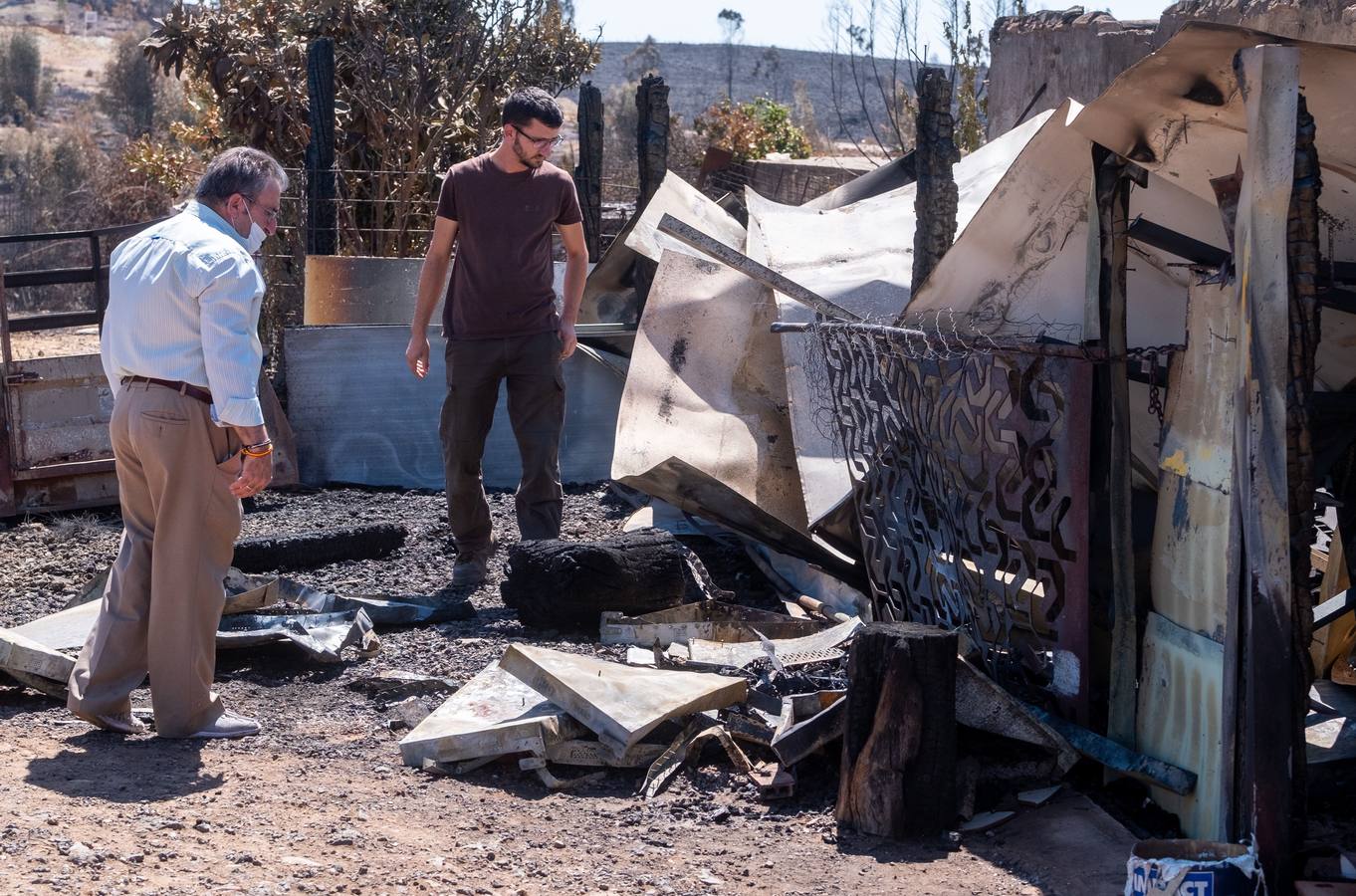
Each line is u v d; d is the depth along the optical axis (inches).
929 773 149.3
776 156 903.7
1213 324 145.3
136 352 169.2
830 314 226.8
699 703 175.2
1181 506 150.2
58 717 187.2
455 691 199.5
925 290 188.7
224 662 215.6
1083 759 162.4
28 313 810.2
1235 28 121.9
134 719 183.0
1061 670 160.4
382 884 130.3
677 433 270.1
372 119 498.3
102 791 152.7
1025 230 173.5
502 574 269.6
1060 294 176.6
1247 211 123.0
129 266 169.6
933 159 245.1
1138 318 188.9
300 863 133.3
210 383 165.9
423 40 520.1
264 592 228.8
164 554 173.8
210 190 174.1
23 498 330.3
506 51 543.5
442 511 329.4
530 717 173.9
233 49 508.7
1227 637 130.2
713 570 271.0
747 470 263.6
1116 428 155.3
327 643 212.2
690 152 884.0
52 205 1103.6
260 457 168.9
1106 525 165.5
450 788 164.4
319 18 503.2
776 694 185.0
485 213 241.8
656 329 285.7
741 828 153.7
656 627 218.5
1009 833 149.7
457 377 250.2
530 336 248.5
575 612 227.0
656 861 142.9
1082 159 160.6
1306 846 130.6
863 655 151.3
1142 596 172.1
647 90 397.4
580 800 162.1
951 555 177.2
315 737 183.0
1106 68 382.9
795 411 258.5
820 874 139.2
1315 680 177.2
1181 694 148.6
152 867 128.5
